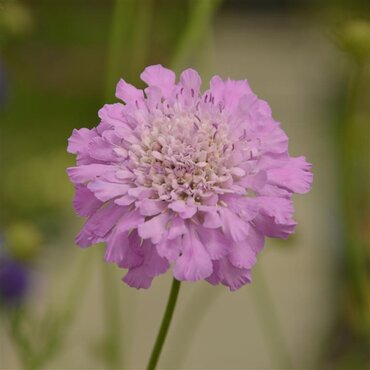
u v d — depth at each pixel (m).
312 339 0.50
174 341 0.51
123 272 0.42
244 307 0.54
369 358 0.38
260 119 0.21
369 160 0.49
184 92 0.21
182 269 0.19
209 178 0.20
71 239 0.55
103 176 0.20
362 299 0.32
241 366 0.49
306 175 0.20
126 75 0.40
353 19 0.29
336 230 0.54
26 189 0.57
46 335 0.33
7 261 0.36
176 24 0.70
